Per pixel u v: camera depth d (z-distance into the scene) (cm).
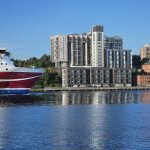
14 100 19838
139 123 11150
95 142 8319
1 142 8331
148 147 7819
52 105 18100
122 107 17075
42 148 7781
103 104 19150
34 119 12156
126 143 8194
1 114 13712
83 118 12394
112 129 9975
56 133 9394
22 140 8538
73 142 8319
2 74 19700
